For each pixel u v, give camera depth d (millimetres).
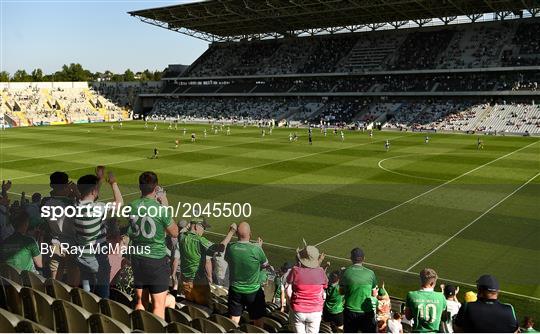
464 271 10742
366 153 54125
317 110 103188
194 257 9836
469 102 89812
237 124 102125
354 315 9328
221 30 114688
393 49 103062
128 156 53344
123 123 106188
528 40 89438
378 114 95250
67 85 123250
